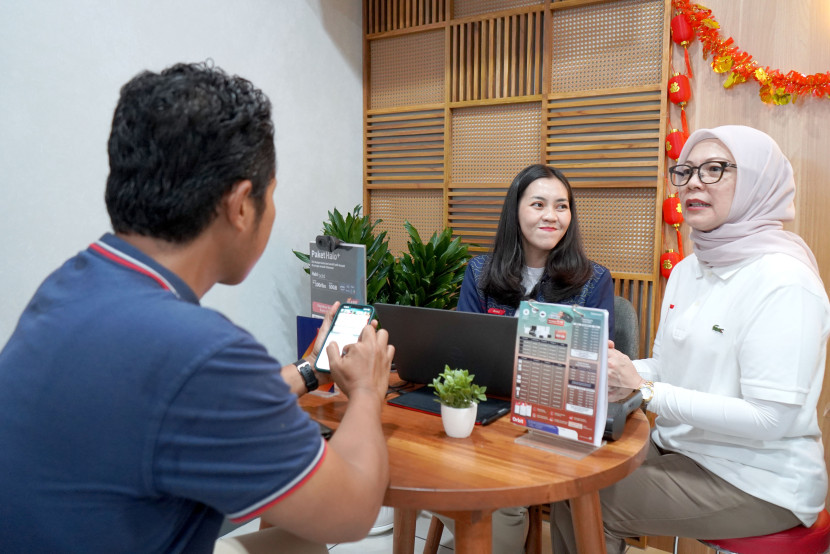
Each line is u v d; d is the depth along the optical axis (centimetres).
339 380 122
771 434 159
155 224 87
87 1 223
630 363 167
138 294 83
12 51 204
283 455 83
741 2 254
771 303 162
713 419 162
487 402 168
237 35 278
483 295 253
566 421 140
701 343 181
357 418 109
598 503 150
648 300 284
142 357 77
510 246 243
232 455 80
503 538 235
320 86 327
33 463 79
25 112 209
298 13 309
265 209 97
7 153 205
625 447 140
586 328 138
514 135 314
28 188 212
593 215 295
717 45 257
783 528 168
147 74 90
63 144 221
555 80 301
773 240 175
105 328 80
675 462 181
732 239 180
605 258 294
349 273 196
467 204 332
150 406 77
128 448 77
